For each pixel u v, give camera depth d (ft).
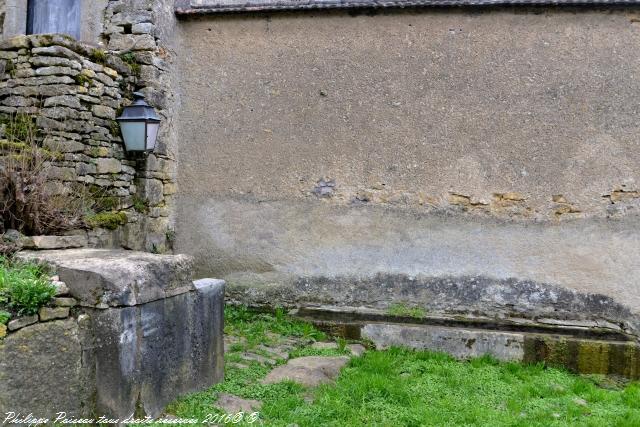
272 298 19.22
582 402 13.42
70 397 9.07
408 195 18.49
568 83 17.66
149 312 9.91
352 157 18.86
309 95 19.16
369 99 18.76
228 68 19.75
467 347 16.40
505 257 17.89
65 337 9.08
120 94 17.40
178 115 20.10
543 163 17.74
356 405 12.11
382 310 18.37
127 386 9.32
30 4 20.72
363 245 18.75
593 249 17.40
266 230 19.39
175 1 19.89
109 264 9.73
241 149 19.62
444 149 18.28
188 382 11.09
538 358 15.97
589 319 17.30
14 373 8.34
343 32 18.97
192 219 19.90
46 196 13.23
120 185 17.15
